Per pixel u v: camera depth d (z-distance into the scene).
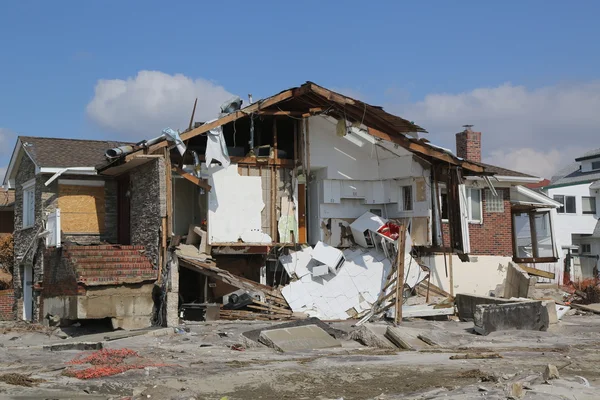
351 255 22.78
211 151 20.59
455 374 10.99
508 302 19.23
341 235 23.89
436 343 15.36
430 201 23.28
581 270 42.22
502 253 27.17
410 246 22.95
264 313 20.48
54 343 16.95
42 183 24.06
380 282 22.39
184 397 9.47
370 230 22.89
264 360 12.91
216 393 9.84
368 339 15.38
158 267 19.83
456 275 25.97
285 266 22.00
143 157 20.03
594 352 14.16
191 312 20.12
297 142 23.27
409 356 13.37
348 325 19.55
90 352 14.54
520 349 14.50
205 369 11.72
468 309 20.83
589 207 42.91
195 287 22.80
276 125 22.95
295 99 22.25
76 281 18.80
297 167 23.11
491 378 10.19
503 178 26.98
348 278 22.22
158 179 20.22
